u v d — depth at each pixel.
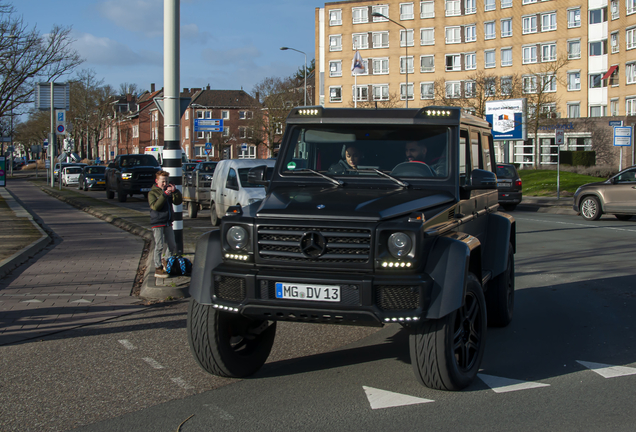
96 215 20.81
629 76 54.16
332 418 4.05
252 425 3.95
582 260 11.08
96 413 4.20
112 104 81.06
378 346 5.82
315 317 4.20
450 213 4.80
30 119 82.31
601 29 60.09
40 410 4.27
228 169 16.33
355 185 5.18
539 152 56.00
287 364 5.30
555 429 3.87
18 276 9.66
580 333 6.27
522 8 65.38
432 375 4.35
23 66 21.28
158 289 8.13
